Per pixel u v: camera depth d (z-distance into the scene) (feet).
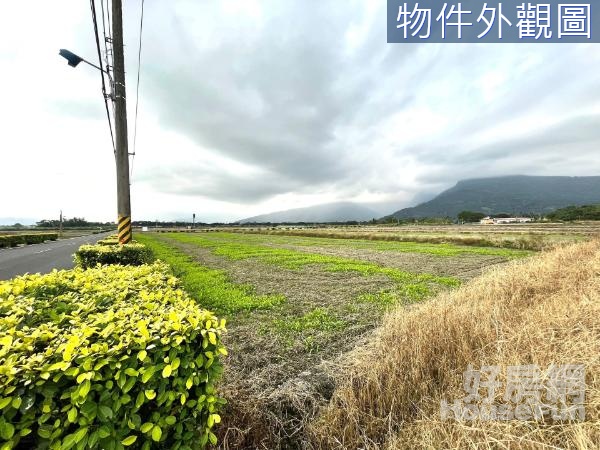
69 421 4.94
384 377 9.70
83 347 5.49
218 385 10.57
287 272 38.32
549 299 16.12
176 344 5.79
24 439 5.21
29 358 5.06
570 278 20.11
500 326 11.92
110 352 5.41
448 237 92.32
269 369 12.92
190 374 5.97
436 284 30.40
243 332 17.35
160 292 9.37
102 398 5.23
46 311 7.57
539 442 6.20
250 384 11.50
